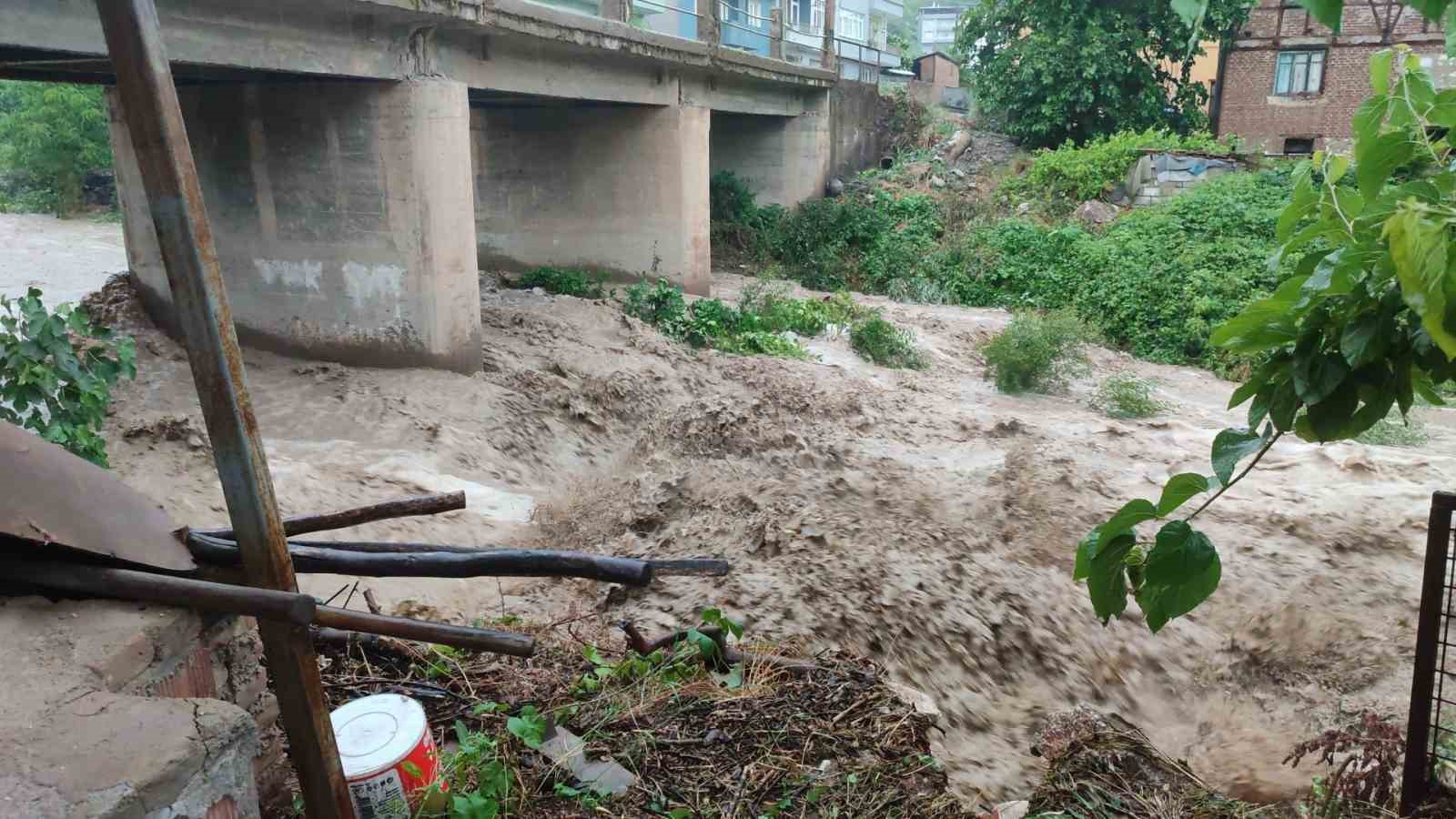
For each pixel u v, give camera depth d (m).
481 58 14.51
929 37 63.00
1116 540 3.17
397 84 12.90
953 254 25.42
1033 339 17.59
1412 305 2.12
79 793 2.28
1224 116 30.31
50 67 11.47
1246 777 6.49
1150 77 29.28
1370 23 28.16
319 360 14.04
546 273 20.16
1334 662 7.80
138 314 13.43
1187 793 4.54
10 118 35.44
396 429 11.71
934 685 6.62
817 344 19.47
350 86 13.02
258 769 3.49
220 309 2.83
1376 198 2.66
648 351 16.41
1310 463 12.37
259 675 3.50
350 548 3.72
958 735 6.23
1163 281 22.27
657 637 5.38
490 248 21.81
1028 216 26.72
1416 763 4.23
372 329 13.70
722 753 4.26
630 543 8.69
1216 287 21.66
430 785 3.56
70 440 7.33
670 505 9.73
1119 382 16.72
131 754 2.40
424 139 12.99
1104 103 29.17
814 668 5.01
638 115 20.14
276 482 9.28
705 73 20.91
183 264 2.78
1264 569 9.27
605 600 7.13
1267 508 10.68
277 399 12.41
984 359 19.95
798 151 27.84
